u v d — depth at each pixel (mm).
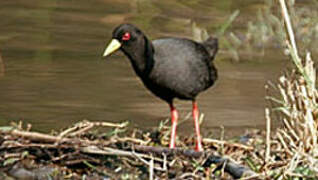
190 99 12469
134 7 20094
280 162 11125
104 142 11703
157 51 12156
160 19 19141
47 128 13109
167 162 11383
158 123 13570
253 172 10977
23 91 14758
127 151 11516
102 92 14914
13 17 19188
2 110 13867
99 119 13602
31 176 11281
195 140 12789
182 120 13469
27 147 11570
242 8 19547
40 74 15680
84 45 17516
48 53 16953
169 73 12109
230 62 16688
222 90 15172
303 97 11438
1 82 15188
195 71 12266
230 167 11211
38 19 19109
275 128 13492
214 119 13906
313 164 10703
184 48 12312
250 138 12930
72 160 11516
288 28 11469
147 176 11266
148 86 12453
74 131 12242
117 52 17219
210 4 20000
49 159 11602
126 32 12164
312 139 11234
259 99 14727
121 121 13570
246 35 17953
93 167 11406
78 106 14172
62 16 19406
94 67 16234
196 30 18141
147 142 12219
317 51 16938
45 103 14242
